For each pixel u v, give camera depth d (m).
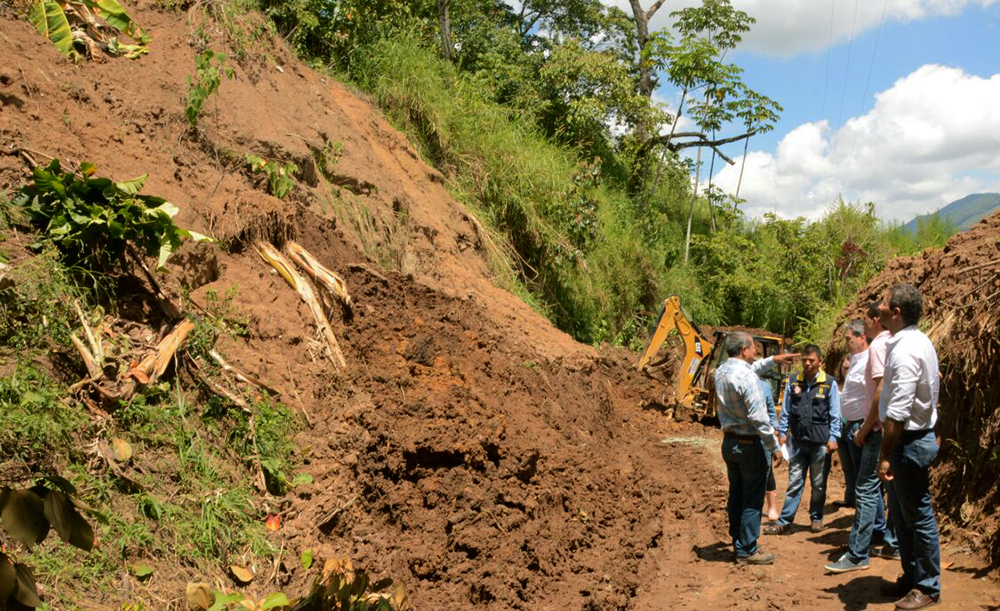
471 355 7.91
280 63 10.88
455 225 12.67
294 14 13.72
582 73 21.78
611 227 18.16
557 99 22.06
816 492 7.50
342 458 5.56
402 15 16.41
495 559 5.56
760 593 6.07
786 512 7.58
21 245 4.98
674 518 7.90
